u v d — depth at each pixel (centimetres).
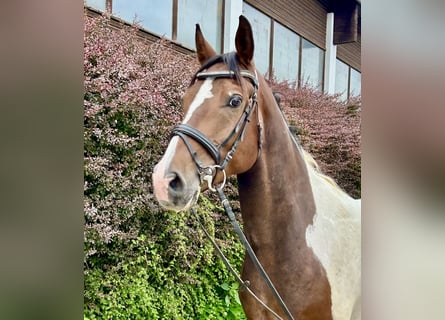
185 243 322
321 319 178
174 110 314
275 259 175
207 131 153
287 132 183
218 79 160
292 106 573
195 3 502
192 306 335
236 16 548
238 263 379
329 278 181
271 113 175
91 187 269
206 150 152
